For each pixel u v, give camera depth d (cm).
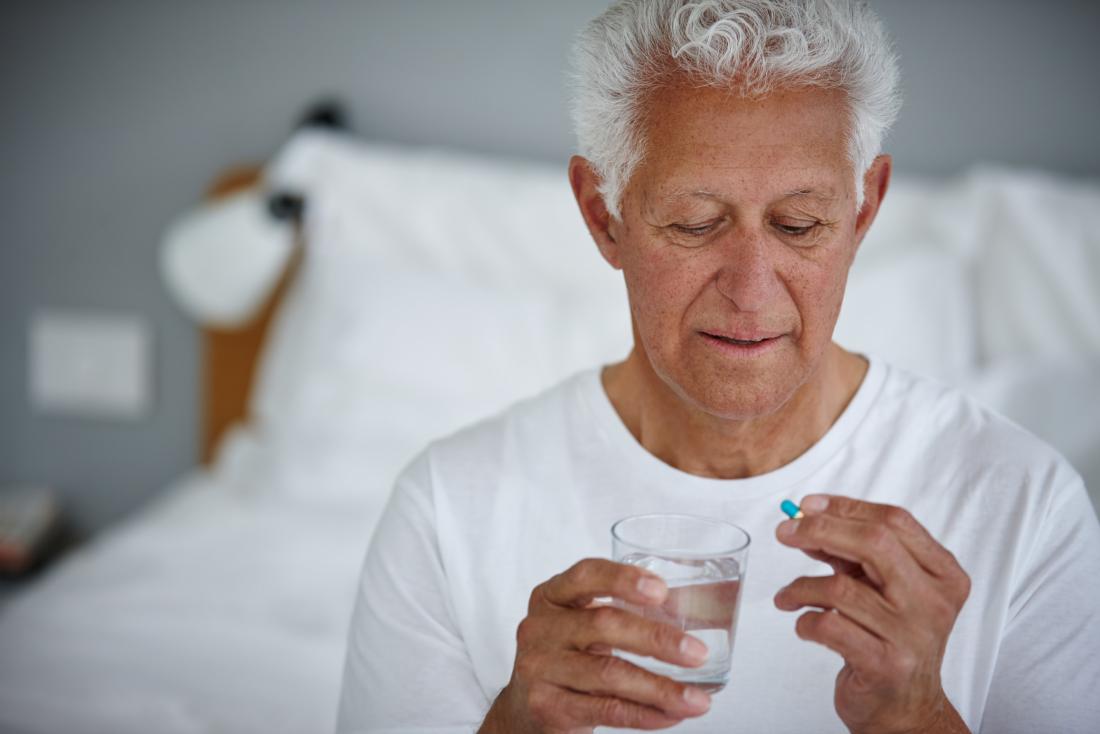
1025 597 95
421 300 213
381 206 228
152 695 150
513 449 107
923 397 103
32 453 260
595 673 78
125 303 251
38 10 244
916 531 79
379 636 104
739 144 85
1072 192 207
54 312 254
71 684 152
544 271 221
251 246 222
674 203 87
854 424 101
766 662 97
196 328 249
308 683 153
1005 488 97
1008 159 215
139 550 192
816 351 90
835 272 88
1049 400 187
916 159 218
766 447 100
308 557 186
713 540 81
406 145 237
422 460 109
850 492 99
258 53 239
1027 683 93
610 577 77
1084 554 95
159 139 245
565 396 109
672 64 87
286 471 206
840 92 87
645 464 102
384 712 101
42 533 252
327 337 215
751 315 87
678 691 76
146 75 243
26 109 248
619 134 90
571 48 99
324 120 234
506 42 229
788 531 79
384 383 208
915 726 82
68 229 250
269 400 223
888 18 214
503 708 87
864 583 80
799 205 86
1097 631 92
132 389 252
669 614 79
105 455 257
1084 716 90
